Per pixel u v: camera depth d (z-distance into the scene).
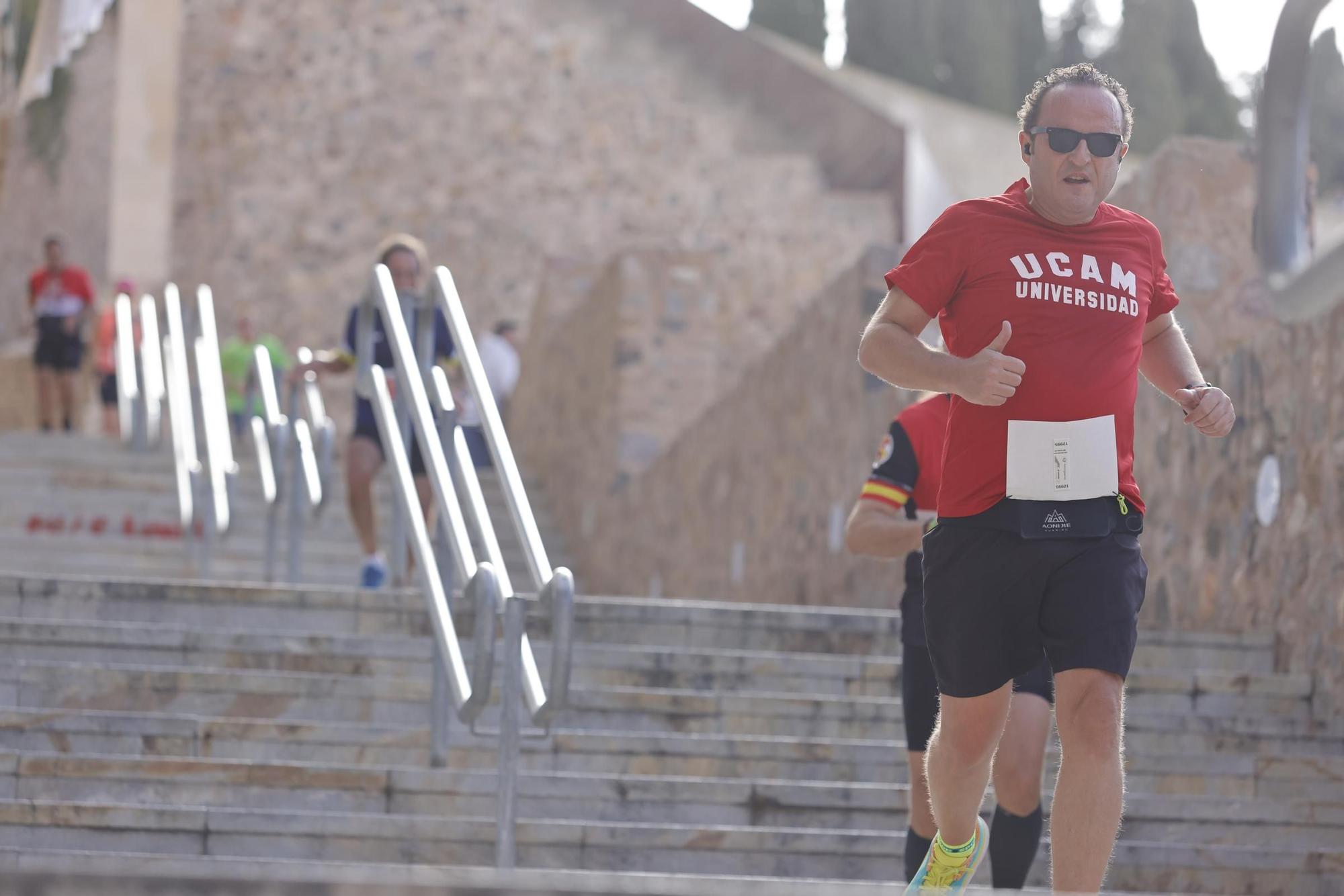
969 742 12.19
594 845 17.39
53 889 5.67
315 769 18.02
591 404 52.44
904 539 14.69
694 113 77.44
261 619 22.27
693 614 23.28
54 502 39.56
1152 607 26.84
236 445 47.88
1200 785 19.69
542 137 77.25
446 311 20.55
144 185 74.81
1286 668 23.05
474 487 18.52
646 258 49.25
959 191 83.50
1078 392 11.56
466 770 19.16
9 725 18.52
